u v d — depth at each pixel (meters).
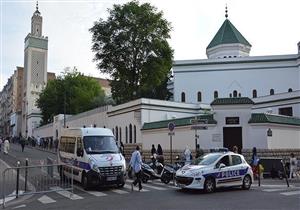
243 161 16.69
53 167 16.27
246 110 27.23
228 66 55.62
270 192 15.33
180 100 56.62
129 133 38.91
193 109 40.56
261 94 54.03
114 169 16.45
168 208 11.32
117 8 47.31
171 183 18.91
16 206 12.59
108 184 16.27
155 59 46.91
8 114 137.62
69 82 79.12
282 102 40.50
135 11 46.56
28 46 104.38
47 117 82.62
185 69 57.06
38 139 71.88
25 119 103.94
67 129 20.56
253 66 54.81
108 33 47.00
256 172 21.64
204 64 56.41
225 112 27.53
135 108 37.72
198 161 16.31
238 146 26.95
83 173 16.77
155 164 21.83
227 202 12.50
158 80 47.81
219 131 27.44
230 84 55.22
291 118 29.91
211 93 55.72
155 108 37.38
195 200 13.02
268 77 54.12
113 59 47.28
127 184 18.44
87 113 52.09
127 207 11.61
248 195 14.34
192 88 56.47
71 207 11.86
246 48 61.31
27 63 104.50
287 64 53.56
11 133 125.81
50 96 79.19
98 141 17.66
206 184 15.09
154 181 20.09
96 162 16.28
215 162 15.69
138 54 47.09
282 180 21.25
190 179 15.05
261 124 26.59
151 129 33.84
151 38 46.97
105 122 45.75
